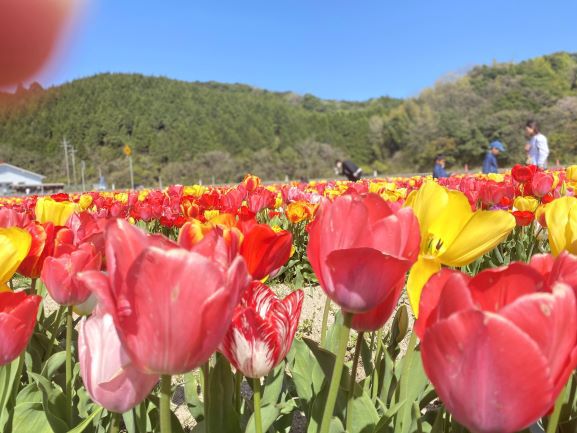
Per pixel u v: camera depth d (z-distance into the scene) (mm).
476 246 1148
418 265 956
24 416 1477
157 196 5867
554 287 607
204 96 112875
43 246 1507
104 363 875
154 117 106875
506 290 659
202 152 100688
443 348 617
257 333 1003
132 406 882
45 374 1763
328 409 940
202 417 1591
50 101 115188
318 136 104188
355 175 17078
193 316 665
